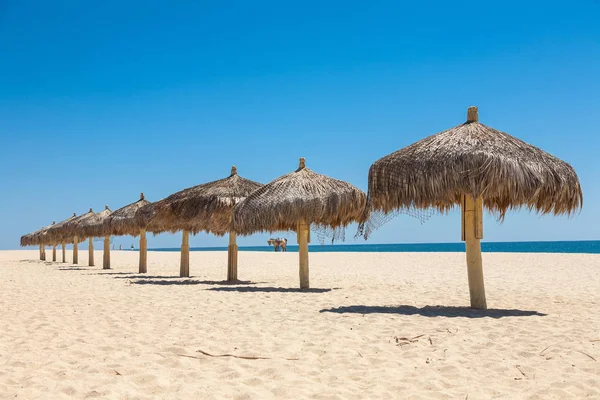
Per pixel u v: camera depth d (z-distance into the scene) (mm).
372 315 7332
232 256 13773
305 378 4383
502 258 22891
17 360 4984
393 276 15367
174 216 13742
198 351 5285
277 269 19547
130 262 26938
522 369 4574
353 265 21188
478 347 5383
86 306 8516
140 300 9250
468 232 8109
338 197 10562
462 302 8906
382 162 8109
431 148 7816
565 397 3867
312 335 6012
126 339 5871
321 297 9586
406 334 6016
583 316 7215
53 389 4102
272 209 10594
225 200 12898
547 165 7621
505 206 8859
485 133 7914
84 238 24141
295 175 11297
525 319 6953
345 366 4738
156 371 4613
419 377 4367
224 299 9289
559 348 5258
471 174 7289
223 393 4004
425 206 7652
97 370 4641
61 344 5668
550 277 13953
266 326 6562
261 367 4715
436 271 17141
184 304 8641
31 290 11352
